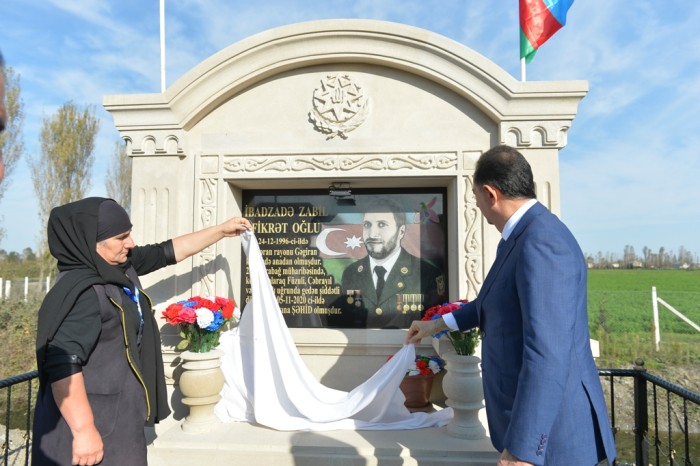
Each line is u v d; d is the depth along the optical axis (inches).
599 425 64.4
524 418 58.8
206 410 134.3
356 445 122.0
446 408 142.1
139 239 157.1
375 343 156.0
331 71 159.6
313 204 168.9
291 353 137.4
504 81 147.6
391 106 157.5
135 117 158.2
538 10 158.7
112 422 81.0
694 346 401.1
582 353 65.8
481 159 76.8
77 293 77.2
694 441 271.0
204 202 159.2
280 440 126.0
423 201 166.9
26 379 108.0
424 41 149.9
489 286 75.0
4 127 32.7
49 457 77.0
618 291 949.8
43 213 703.7
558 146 148.9
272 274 167.8
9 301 432.5
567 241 64.9
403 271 164.9
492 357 73.4
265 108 160.6
